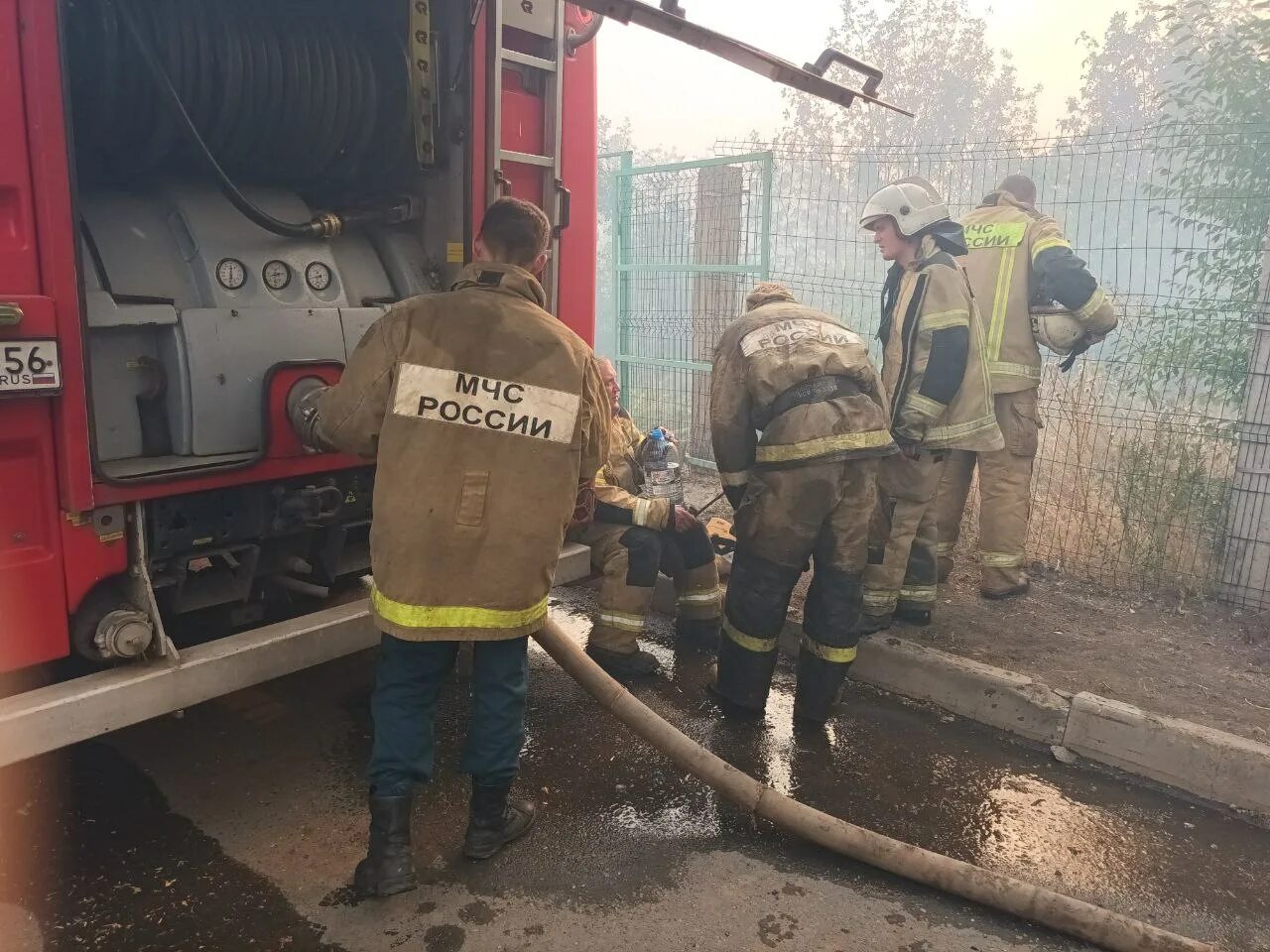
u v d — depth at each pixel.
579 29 3.56
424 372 2.27
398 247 3.45
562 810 2.87
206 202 3.02
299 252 3.13
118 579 2.55
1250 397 4.31
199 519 2.75
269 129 3.06
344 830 2.73
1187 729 3.14
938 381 3.64
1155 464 4.89
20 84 2.12
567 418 2.34
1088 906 2.37
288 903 2.41
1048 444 5.52
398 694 2.38
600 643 3.75
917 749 3.34
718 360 3.31
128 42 2.68
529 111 3.41
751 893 2.51
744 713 3.51
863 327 6.68
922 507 3.89
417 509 2.24
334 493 2.94
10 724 2.16
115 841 2.65
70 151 2.20
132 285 2.78
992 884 2.44
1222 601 4.44
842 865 2.66
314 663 2.73
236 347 2.83
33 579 2.31
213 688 2.52
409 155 3.42
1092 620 4.25
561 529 2.36
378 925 2.34
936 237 3.83
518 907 2.42
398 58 3.28
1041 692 3.43
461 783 3.00
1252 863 2.75
